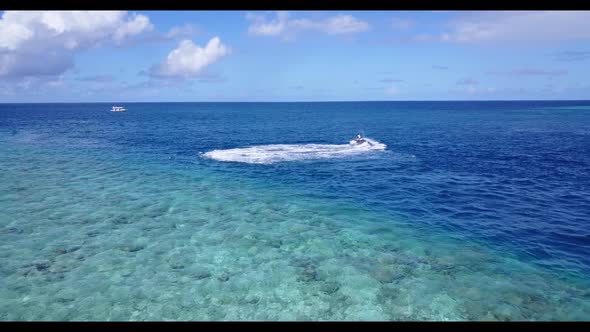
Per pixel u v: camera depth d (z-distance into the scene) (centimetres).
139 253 1240
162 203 1770
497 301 972
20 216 1567
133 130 5469
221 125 6481
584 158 2953
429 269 1144
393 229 1463
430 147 3572
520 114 9956
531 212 1658
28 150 3353
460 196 1905
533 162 2791
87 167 2584
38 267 1134
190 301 977
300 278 1093
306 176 2323
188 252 1252
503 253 1249
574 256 1223
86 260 1184
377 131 5191
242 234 1409
